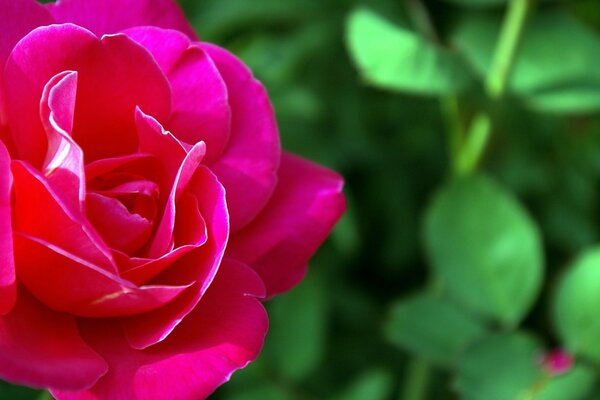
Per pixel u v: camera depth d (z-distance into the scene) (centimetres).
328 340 82
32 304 56
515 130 82
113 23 58
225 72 58
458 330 67
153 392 56
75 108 56
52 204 55
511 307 67
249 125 58
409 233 84
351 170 84
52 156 55
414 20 71
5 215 54
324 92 81
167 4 59
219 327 56
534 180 82
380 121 83
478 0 69
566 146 83
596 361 65
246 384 70
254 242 58
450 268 67
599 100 68
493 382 65
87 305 56
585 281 66
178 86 57
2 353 54
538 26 69
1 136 56
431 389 80
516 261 67
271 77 76
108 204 55
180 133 57
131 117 57
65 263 55
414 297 67
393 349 82
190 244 56
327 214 59
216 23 77
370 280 87
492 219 67
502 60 68
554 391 65
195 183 57
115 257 55
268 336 71
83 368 55
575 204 83
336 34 79
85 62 56
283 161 59
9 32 56
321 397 79
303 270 59
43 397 61
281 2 77
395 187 84
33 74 56
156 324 56
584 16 83
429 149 83
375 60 67
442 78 67
